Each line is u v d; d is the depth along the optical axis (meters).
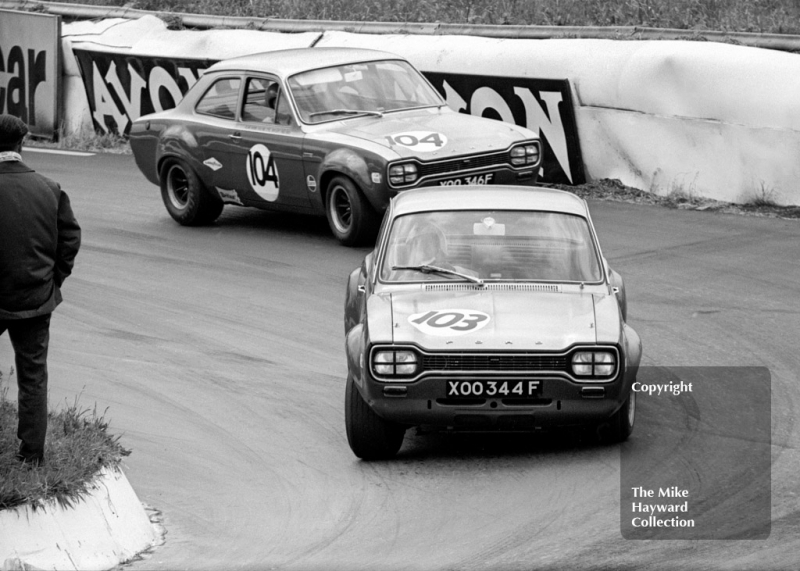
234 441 28.27
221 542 22.38
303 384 32.16
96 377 33.31
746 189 48.56
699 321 35.50
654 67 50.62
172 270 45.19
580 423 24.89
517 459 25.88
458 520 22.50
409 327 25.30
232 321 38.22
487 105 56.72
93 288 43.03
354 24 67.31
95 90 76.19
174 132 52.75
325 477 25.64
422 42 60.69
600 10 65.00
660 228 46.59
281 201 49.34
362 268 31.27
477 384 24.48
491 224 28.75
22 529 20.31
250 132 49.66
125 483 23.11
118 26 76.94
